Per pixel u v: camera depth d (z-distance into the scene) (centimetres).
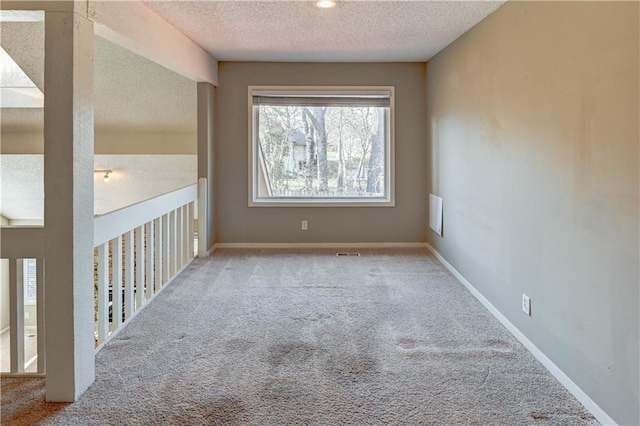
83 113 212
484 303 344
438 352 263
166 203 389
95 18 232
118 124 584
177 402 209
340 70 534
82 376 216
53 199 206
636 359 174
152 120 575
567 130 222
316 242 554
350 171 557
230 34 402
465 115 393
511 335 289
